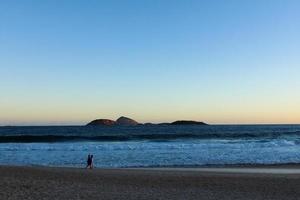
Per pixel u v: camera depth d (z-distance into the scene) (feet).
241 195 56.54
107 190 58.08
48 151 157.99
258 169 99.81
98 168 98.07
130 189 59.93
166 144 196.75
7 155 143.33
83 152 153.07
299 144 198.39
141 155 141.08
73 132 368.48
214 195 55.98
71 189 57.47
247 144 197.77
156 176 76.13
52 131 399.03
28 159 131.13
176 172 85.71
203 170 94.68
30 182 62.54
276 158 134.00
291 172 92.32
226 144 197.77
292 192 59.82
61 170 84.12
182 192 58.08
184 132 366.02
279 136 295.69
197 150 160.86
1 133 345.10
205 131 391.45
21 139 235.40
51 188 57.52
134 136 263.70
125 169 94.17
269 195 57.00
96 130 432.25
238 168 102.17
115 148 170.30
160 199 51.83
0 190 53.88
